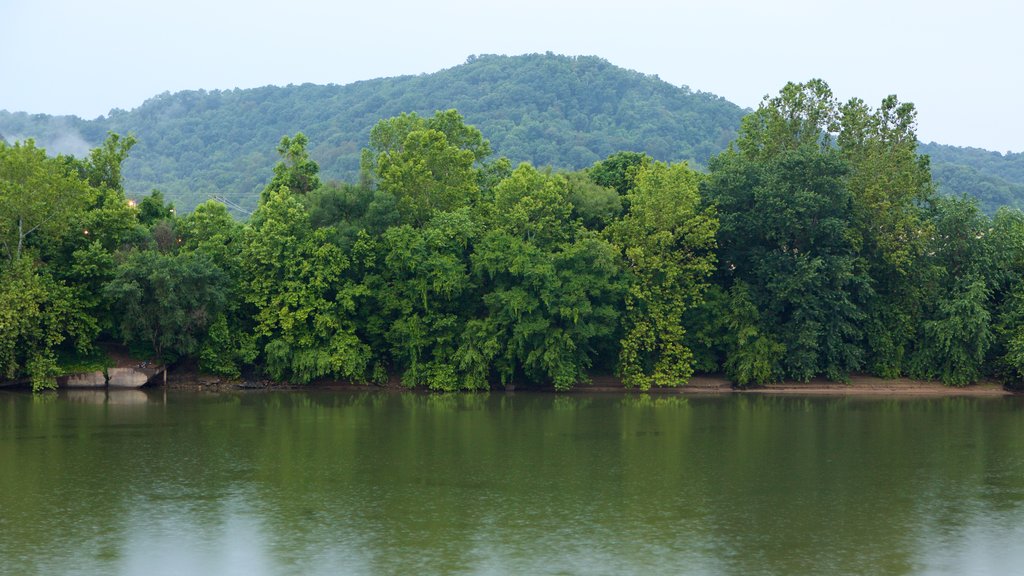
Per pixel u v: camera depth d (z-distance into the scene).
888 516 39.69
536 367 79.62
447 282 78.44
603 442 55.38
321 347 79.31
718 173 85.94
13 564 32.53
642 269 82.44
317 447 52.75
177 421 61.09
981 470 48.66
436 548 34.56
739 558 33.94
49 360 73.81
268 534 36.09
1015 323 84.88
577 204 85.12
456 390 80.12
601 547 34.97
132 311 74.62
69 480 44.28
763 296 84.00
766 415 67.69
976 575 32.44
